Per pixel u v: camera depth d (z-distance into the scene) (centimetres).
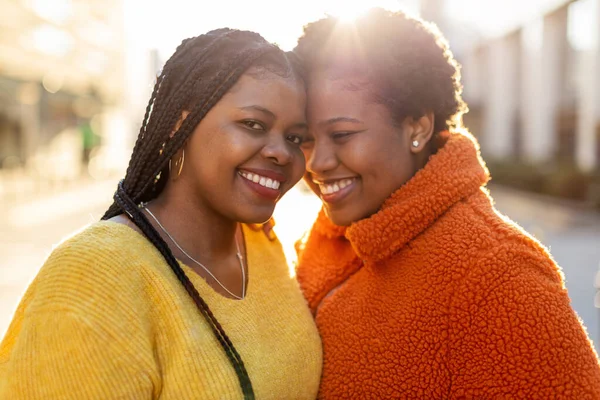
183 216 136
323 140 155
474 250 142
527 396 132
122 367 111
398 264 154
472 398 139
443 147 158
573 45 2112
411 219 150
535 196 1686
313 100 153
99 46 3200
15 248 938
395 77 149
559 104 2120
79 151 3134
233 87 129
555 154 2048
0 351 122
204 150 130
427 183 153
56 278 113
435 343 144
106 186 2234
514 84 2331
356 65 150
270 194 135
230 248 146
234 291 143
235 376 122
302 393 145
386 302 153
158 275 121
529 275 135
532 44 2028
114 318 112
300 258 188
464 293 139
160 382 117
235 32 135
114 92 3453
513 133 2350
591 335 493
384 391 149
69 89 2938
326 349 159
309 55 156
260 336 138
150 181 133
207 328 125
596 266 800
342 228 175
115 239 120
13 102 2386
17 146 2441
